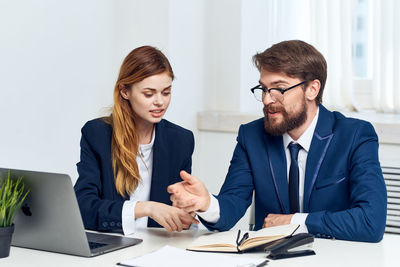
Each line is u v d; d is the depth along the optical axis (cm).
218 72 358
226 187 204
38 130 281
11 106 265
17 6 264
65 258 147
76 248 149
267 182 200
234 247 154
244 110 359
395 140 284
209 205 173
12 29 262
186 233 177
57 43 288
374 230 169
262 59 191
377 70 340
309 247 157
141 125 208
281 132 191
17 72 267
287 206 196
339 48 345
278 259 146
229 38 353
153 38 324
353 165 190
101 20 317
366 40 351
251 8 357
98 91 319
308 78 189
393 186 243
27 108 274
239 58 351
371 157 190
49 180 147
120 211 177
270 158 200
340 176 191
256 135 207
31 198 152
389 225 242
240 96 353
